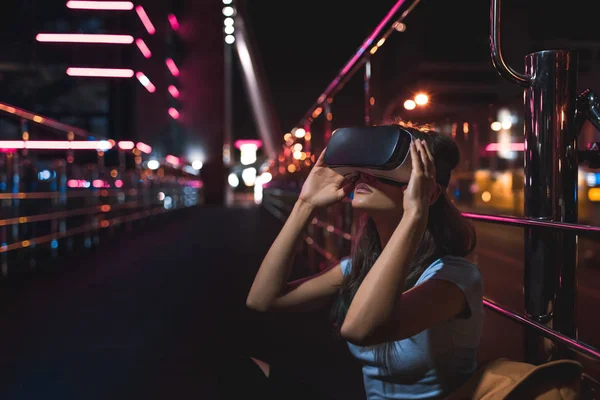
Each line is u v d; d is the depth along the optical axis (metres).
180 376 3.33
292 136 10.53
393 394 1.43
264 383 1.53
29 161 7.70
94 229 10.95
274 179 19.95
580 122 1.62
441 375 1.38
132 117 22.67
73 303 5.54
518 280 5.51
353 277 1.59
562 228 1.39
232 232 14.41
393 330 1.22
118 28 22.62
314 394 1.53
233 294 5.91
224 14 35.56
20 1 22.03
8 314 5.04
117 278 7.10
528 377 1.18
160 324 4.65
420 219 1.23
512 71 1.62
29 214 7.74
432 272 1.37
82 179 10.15
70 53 22.48
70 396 3.01
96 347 3.96
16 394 3.04
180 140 35.16
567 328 1.62
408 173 1.32
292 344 4.00
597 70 1.96
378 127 1.32
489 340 2.97
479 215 1.89
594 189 5.95
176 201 23.19
